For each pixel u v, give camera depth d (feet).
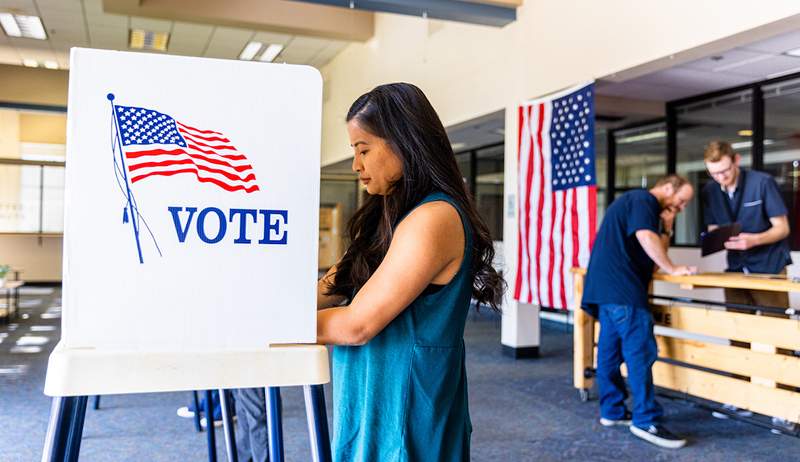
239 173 2.39
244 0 25.76
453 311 3.26
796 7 10.77
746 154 18.84
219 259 2.37
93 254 2.26
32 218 40.01
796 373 10.37
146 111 2.30
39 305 29.99
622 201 11.47
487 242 3.44
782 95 17.80
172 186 2.32
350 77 33.01
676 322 12.53
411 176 3.30
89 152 2.25
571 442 10.89
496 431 11.48
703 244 13.42
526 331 18.54
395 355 3.21
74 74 2.24
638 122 23.40
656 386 14.42
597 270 11.50
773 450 10.56
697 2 12.73
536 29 17.99
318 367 2.46
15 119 41.45
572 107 15.89
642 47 14.12
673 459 10.09
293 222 2.45
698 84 18.94
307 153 2.46
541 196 16.96
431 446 3.18
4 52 32.81
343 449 3.35
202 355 2.34
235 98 2.38
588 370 13.58
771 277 11.55
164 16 24.66
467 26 21.98
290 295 2.45
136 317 2.30
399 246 3.07
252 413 7.53
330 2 16.90
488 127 24.72
